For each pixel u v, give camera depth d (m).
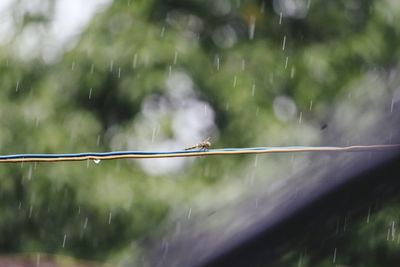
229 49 14.84
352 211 1.78
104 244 13.59
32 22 14.64
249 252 1.75
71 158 5.12
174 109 14.58
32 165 13.65
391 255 8.48
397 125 1.90
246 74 14.28
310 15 15.52
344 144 2.18
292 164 2.17
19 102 13.97
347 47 14.50
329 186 1.78
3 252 13.80
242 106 13.80
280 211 1.77
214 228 1.86
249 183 2.28
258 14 15.43
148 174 14.14
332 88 14.27
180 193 13.40
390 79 2.49
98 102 14.52
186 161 14.27
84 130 13.86
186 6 15.38
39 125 13.70
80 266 12.36
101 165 13.88
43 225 13.73
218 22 15.49
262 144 13.12
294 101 14.20
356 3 15.47
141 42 14.07
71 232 13.65
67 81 14.27
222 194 10.41
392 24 14.71
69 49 14.38
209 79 14.24
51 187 13.58
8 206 13.73
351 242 8.31
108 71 14.12
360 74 14.46
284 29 15.41
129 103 14.38
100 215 13.50
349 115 2.31
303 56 14.50
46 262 11.98
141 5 14.66
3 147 13.51
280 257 1.76
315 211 1.77
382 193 1.78
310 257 1.97
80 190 13.54
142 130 14.28
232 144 13.73
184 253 1.83
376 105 2.11
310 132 12.83
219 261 1.76
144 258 2.14
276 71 14.41
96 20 14.38
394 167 1.77
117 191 13.53
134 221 13.40
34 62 14.35
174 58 14.03
